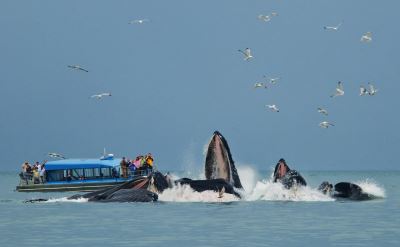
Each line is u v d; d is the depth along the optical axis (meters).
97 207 141.38
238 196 151.50
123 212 131.12
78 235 101.88
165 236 100.56
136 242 94.94
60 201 159.25
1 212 135.38
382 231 106.00
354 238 98.56
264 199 156.00
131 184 158.50
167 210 133.75
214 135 152.75
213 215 125.88
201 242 94.69
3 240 97.25
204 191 150.25
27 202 162.75
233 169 155.25
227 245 92.06
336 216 125.81
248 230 106.75
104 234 102.88
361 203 151.88
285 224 113.81
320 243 94.00
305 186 161.50
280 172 162.75
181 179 154.50
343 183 165.00
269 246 91.25
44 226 112.38
